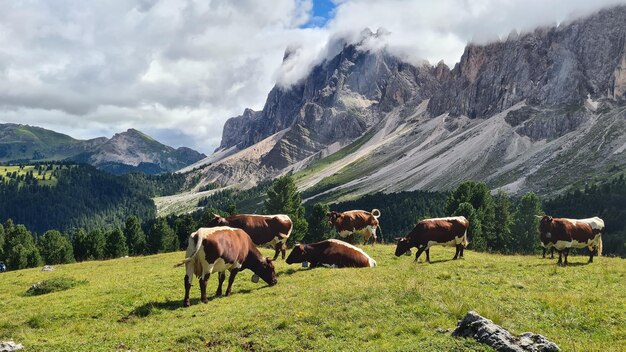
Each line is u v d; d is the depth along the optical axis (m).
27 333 16.78
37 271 41.53
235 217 32.25
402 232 171.00
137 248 107.62
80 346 14.26
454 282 19.92
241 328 14.86
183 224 111.06
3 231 147.75
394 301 16.52
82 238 97.31
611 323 13.88
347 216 39.78
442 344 12.08
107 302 20.48
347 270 25.52
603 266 24.84
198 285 24.36
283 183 93.62
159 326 16.45
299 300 17.72
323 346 12.97
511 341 11.75
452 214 94.31
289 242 85.62
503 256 35.53
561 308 15.38
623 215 141.75
